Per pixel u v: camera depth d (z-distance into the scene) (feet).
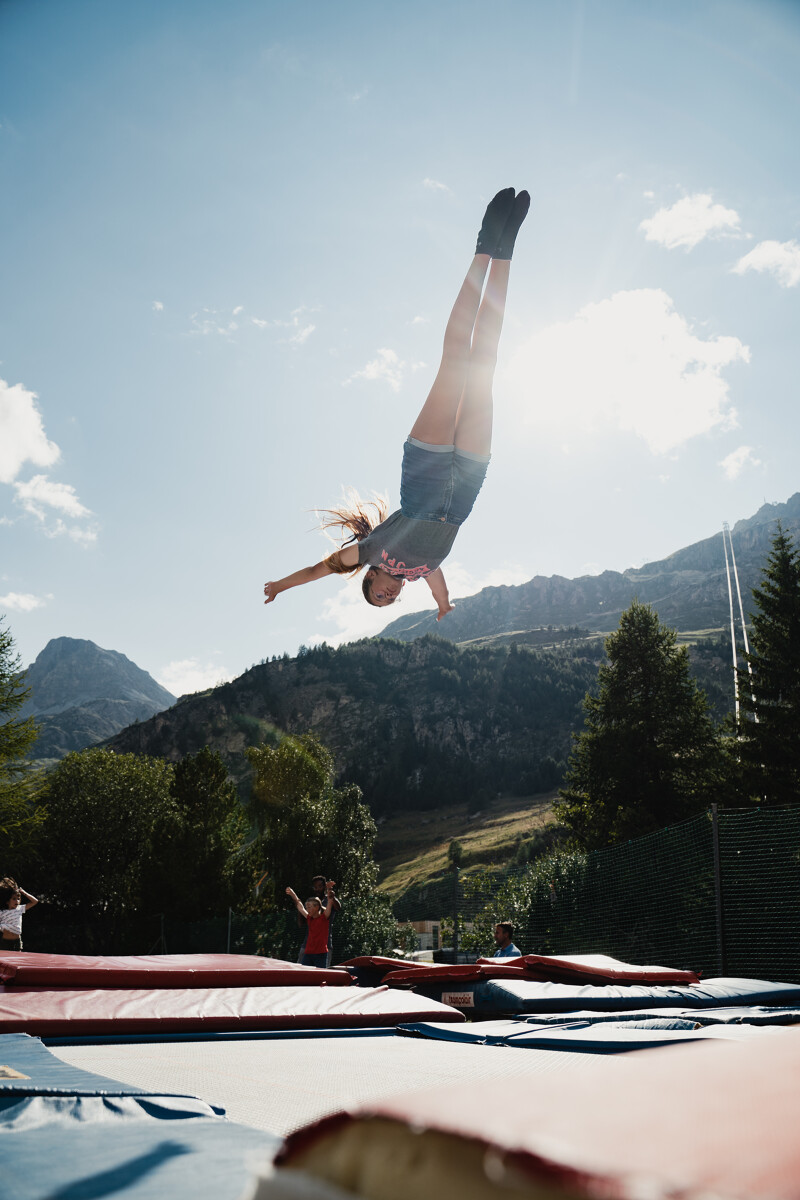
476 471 12.84
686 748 87.61
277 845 91.04
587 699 94.99
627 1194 1.08
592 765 89.45
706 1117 1.42
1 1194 3.72
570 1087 1.77
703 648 507.30
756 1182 1.08
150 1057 10.48
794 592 82.74
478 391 12.77
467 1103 1.65
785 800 73.87
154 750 491.72
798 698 78.18
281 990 15.25
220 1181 3.95
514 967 22.56
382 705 515.91
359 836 105.81
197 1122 5.41
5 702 78.74
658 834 40.11
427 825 415.85
